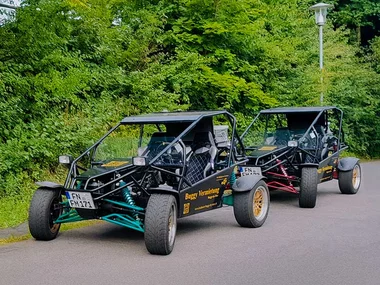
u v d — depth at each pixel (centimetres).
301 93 1808
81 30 1310
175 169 702
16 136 1012
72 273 545
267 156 977
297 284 512
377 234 731
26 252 627
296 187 1128
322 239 700
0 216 790
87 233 733
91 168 707
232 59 1577
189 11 1526
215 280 523
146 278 529
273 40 1800
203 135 776
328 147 1093
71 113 1173
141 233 738
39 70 1141
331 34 2123
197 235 725
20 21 1102
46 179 1016
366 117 2138
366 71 2142
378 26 2969
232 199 795
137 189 685
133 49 1395
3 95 1059
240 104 1667
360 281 521
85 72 1198
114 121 1232
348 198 1072
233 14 1556
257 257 610
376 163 1992
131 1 1520
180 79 1427
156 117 759
